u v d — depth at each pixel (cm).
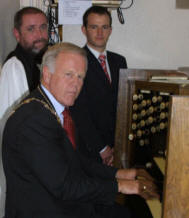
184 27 216
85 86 170
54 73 104
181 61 221
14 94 145
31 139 92
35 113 96
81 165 125
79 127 167
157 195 108
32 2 209
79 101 168
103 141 171
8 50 189
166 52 220
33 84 154
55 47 106
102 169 126
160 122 119
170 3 212
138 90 136
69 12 209
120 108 145
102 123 172
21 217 99
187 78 129
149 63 221
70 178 96
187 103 87
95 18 173
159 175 117
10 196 102
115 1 205
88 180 101
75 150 120
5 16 179
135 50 219
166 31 217
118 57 190
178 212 92
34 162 91
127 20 215
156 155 124
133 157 145
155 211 102
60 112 111
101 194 101
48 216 98
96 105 171
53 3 210
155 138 125
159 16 214
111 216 123
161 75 136
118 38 218
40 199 98
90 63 173
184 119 87
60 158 94
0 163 155
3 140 103
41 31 159
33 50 156
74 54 104
